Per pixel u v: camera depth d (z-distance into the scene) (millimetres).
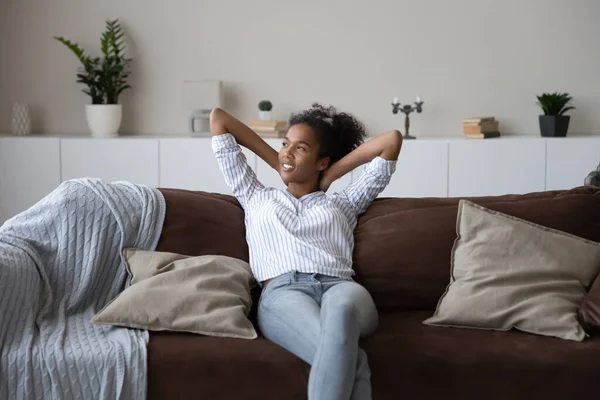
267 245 2531
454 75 4941
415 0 4910
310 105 5012
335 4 4930
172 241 2588
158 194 2650
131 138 4738
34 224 2492
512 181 4605
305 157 2689
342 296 2184
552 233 2547
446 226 2637
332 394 1963
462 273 2514
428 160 4613
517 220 2574
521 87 4938
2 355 2117
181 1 5000
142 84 5074
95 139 4738
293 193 2746
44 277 2418
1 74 5098
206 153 4699
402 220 2672
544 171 4594
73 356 2115
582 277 2482
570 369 2172
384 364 2180
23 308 2277
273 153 2799
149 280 2361
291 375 2152
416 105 4801
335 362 1981
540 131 4801
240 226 2711
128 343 2172
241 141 2791
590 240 2588
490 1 4891
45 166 4770
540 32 4895
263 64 5008
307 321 2188
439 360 2180
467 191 4617
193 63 5035
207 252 2609
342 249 2572
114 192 2576
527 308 2385
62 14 5047
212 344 2207
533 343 2264
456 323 2418
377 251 2621
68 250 2473
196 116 4930
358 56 4961
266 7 4969
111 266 2529
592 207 2654
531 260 2480
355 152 2756
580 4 4863
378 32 4938
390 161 2727
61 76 5090
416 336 2309
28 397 2102
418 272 2596
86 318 2385
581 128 4953
